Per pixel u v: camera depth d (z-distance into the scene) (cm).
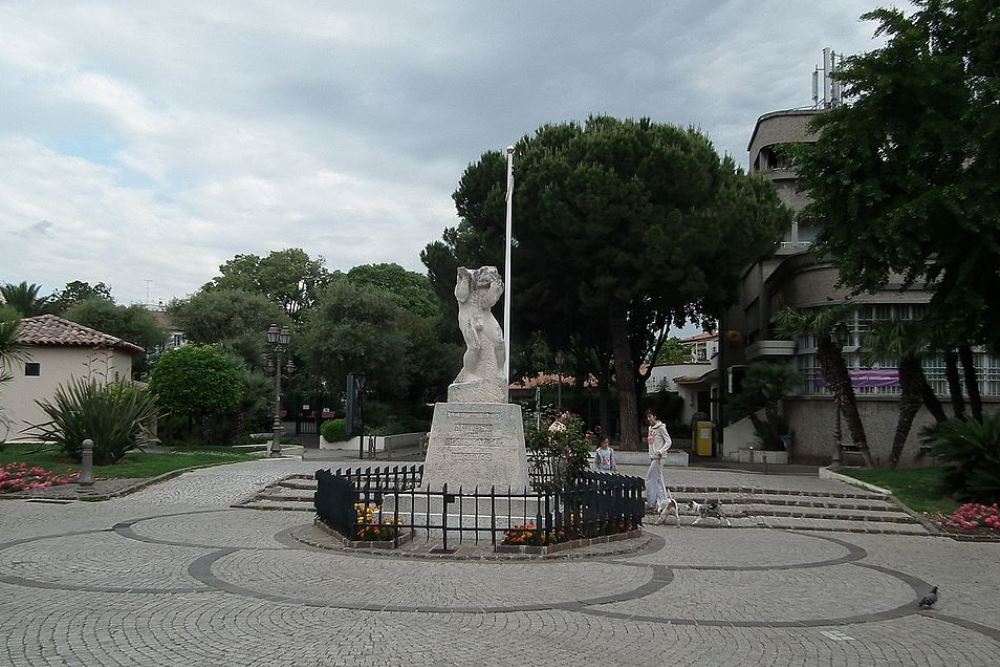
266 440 3597
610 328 2950
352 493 1086
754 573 999
